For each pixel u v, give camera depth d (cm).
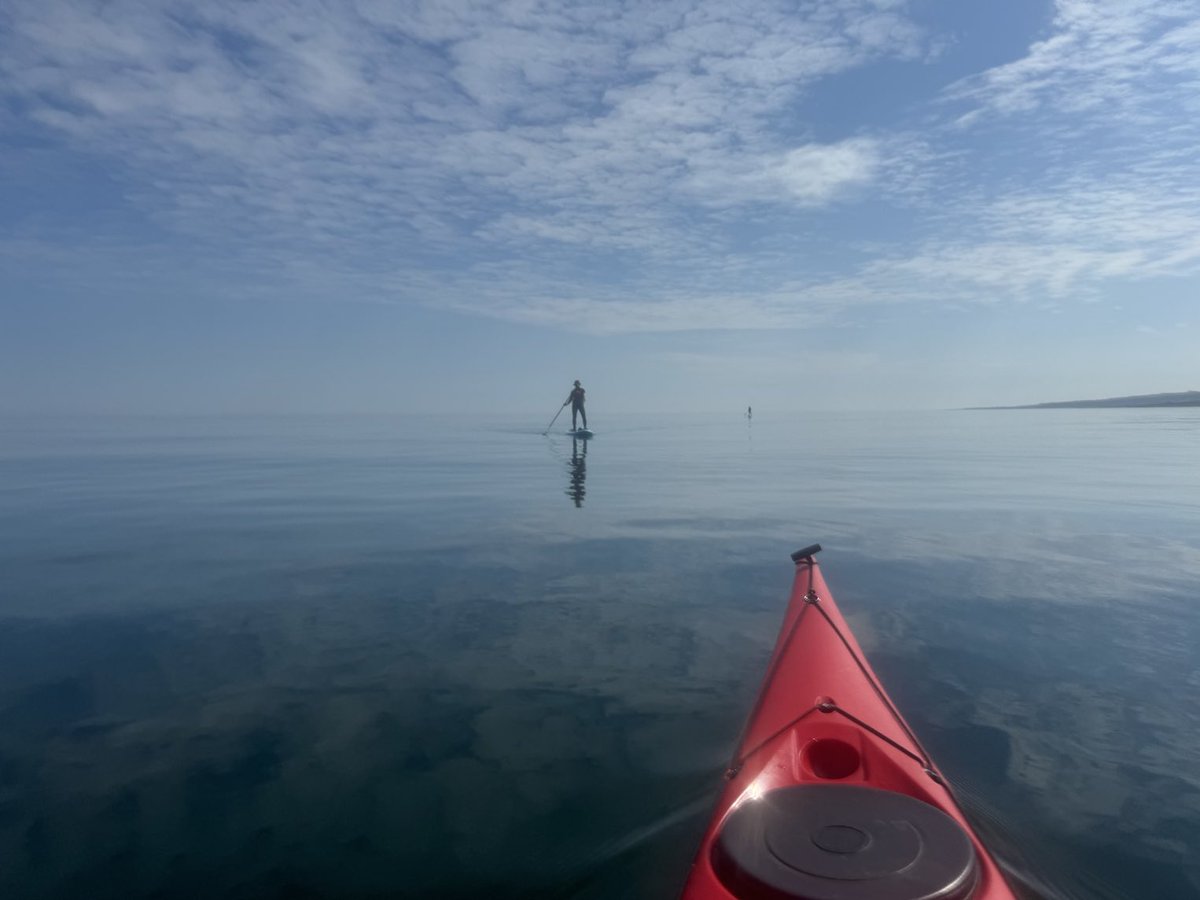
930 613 610
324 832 340
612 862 317
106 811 356
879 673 496
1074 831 332
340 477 1555
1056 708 445
